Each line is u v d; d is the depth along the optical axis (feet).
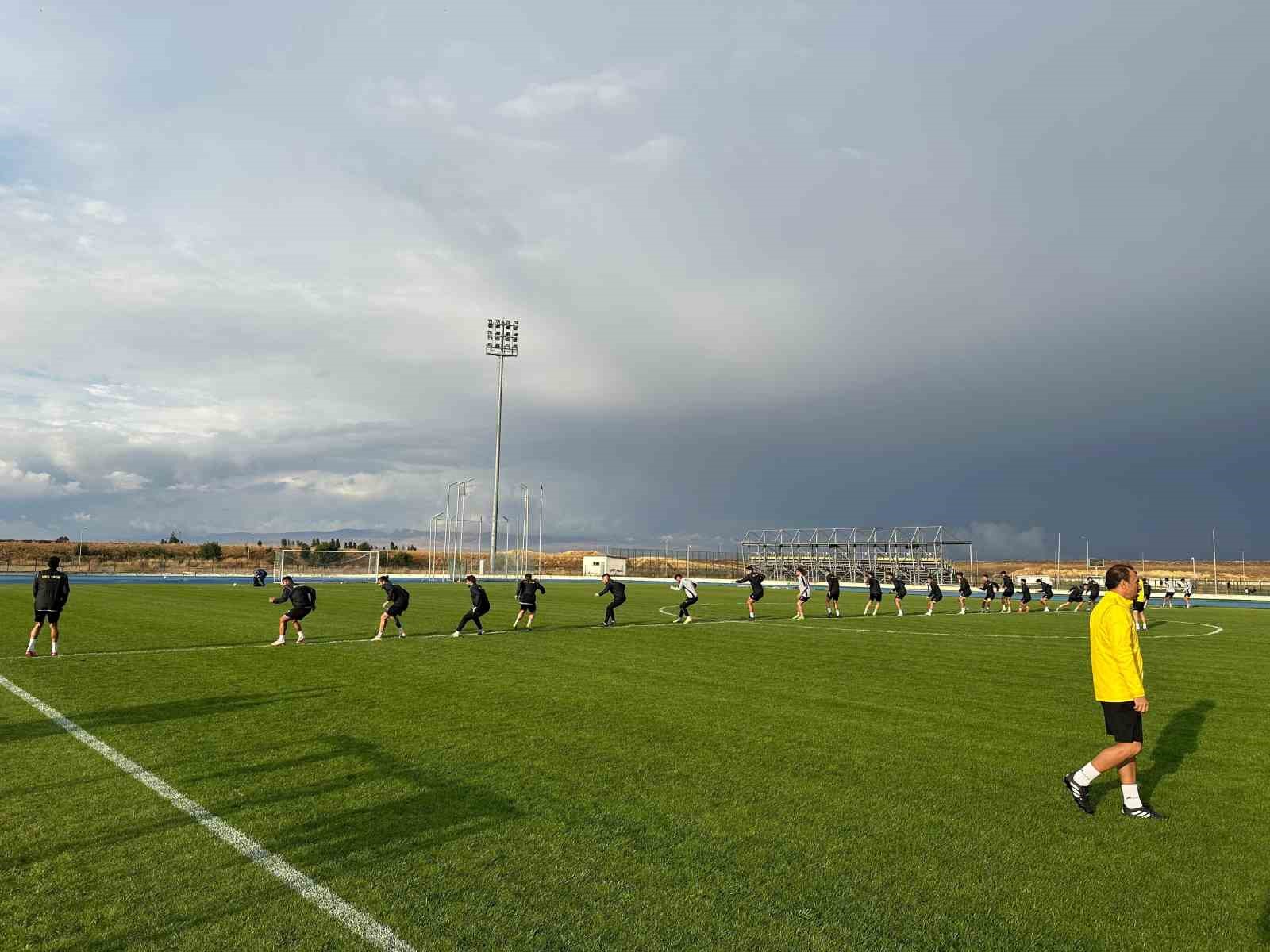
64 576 53.98
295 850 18.51
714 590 201.16
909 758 27.71
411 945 14.16
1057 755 28.32
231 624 77.61
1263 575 372.99
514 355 259.39
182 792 22.82
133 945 14.11
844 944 14.44
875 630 82.94
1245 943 14.79
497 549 274.16
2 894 16.08
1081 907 16.21
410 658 53.62
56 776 24.41
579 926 14.96
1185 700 41.37
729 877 17.33
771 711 35.96
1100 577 256.11
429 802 22.08
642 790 23.47
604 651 59.11
